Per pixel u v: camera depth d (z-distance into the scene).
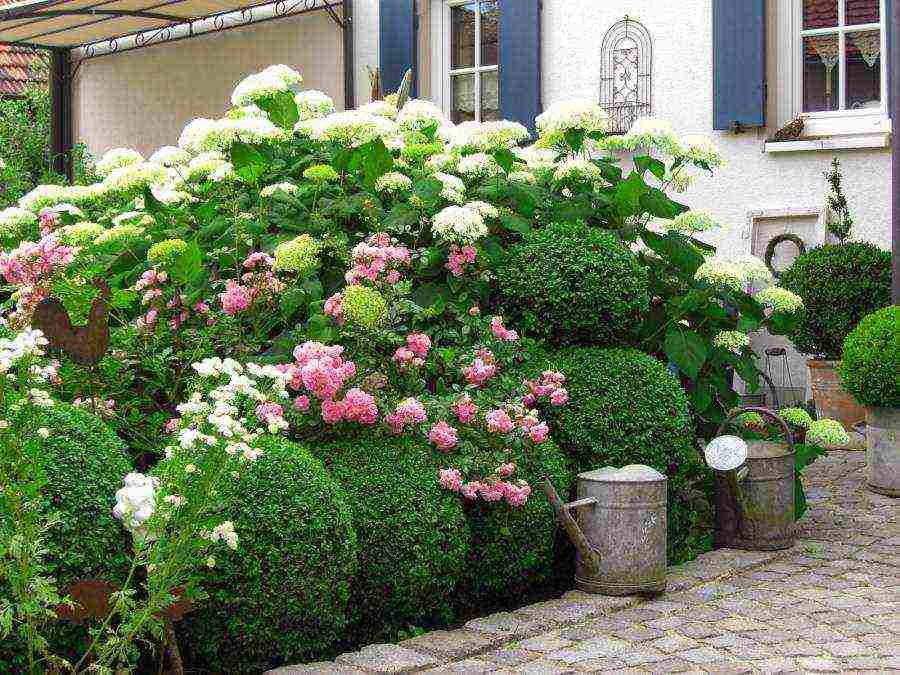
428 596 4.57
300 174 6.22
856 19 9.52
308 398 4.73
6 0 14.16
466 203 5.95
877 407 7.18
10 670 3.40
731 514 5.86
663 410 5.57
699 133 10.06
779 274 9.37
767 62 9.68
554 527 5.09
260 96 6.03
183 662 4.09
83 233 5.48
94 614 3.35
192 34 13.38
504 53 11.02
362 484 4.50
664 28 10.21
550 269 5.65
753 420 6.41
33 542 3.16
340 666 4.05
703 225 6.07
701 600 5.00
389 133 5.72
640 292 5.80
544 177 6.40
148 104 14.12
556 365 5.65
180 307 5.31
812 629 4.58
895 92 7.53
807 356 9.59
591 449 5.45
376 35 12.05
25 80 17.34
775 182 9.73
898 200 7.50
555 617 4.67
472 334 5.48
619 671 4.09
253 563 3.89
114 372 4.91
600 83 10.58
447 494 4.62
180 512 3.28
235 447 3.28
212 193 6.12
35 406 3.28
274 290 5.18
